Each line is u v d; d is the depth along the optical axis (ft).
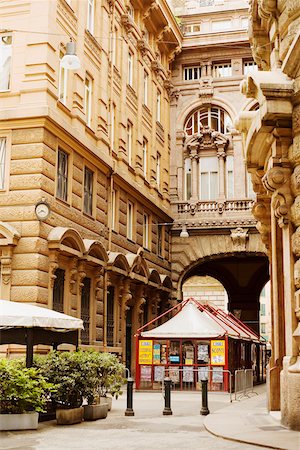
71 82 76.43
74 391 43.16
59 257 69.31
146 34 111.34
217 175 121.90
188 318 77.41
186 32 129.59
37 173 66.44
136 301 98.68
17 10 70.64
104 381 47.16
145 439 35.53
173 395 69.56
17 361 44.52
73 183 75.20
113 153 91.20
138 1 103.81
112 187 88.53
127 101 99.45
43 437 36.22
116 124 93.97
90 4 85.56
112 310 88.89
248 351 97.35
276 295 44.45
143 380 76.84
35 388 39.83
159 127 117.91
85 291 78.38
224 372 73.77
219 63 126.21
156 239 111.34
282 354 44.65
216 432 36.88
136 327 97.91
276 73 39.81
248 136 43.16
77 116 76.23
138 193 100.07
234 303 143.43
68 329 47.47
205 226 118.21
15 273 64.59
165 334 75.97
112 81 90.99
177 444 33.42
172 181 122.52
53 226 68.64
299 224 37.93
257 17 50.16
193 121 125.90
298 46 36.50
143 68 108.47
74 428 40.50
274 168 39.04
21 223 65.67
